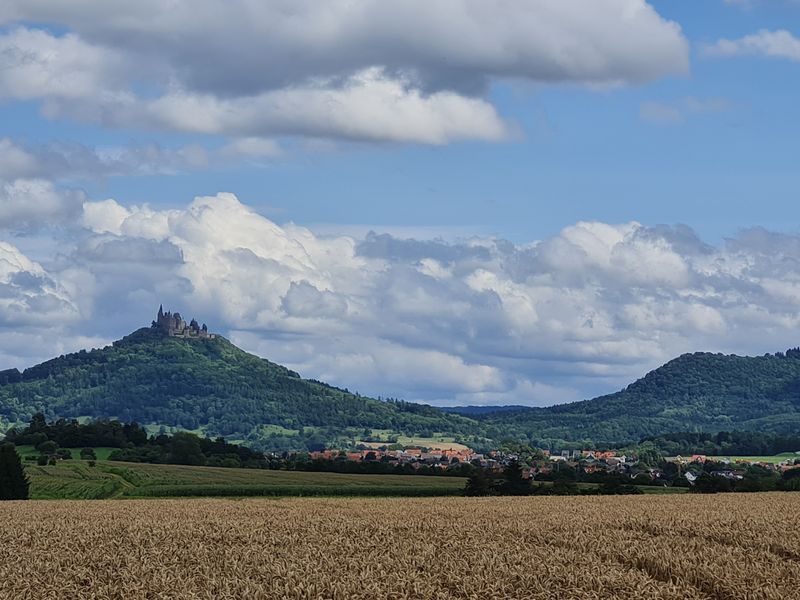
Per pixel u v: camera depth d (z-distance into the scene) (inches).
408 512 2345.0
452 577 1253.1
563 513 2274.9
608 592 1181.7
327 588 1201.4
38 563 1407.5
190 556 1456.7
